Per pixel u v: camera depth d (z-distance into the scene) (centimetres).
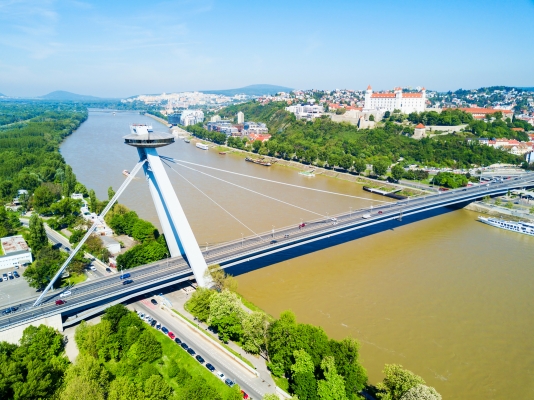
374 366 10569
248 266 16488
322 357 9581
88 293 12712
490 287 14812
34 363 8938
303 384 8819
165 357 10588
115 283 13362
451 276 15688
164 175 13688
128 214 19575
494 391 9806
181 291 14238
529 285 15000
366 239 19938
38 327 10838
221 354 10869
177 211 13562
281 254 17838
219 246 16150
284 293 14188
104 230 19288
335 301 13662
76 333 10906
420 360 10825
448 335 11919
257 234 18412
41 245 16588
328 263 16850
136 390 8419
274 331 10206
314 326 11250
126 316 11138
